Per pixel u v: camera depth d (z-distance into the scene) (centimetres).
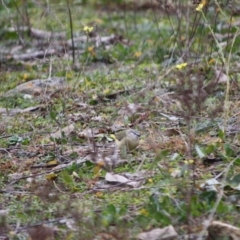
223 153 905
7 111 1165
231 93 1139
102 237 721
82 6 1933
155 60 1402
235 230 711
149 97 1154
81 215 748
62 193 843
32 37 1625
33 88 1284
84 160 927
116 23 1761
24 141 1029
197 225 734
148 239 719
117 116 1086
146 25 1675
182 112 925
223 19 1501
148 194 822
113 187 855
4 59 1506
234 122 1009
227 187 815
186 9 1413
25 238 740
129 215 772
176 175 842
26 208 798
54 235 742
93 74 1335
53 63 1394
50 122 1104
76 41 1523
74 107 1161
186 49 1232
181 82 954
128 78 1304
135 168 899
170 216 748
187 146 905
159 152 848
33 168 938
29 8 1869
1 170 933
